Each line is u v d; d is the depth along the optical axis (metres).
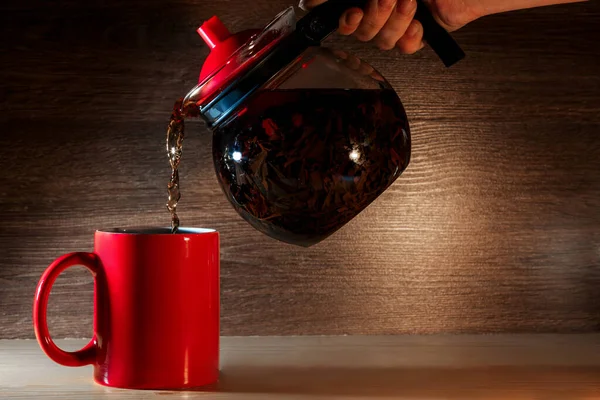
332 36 1.09
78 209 1.09
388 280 1.12
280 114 0.74
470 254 1.12
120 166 1.09
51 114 1.08
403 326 1.12
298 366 0.98
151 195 1.09
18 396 0.86
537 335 1.13
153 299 0.87
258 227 0.81
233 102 0.77
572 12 1.12
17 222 1.08
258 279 1.11
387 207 1.11
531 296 1.13
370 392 0.88
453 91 1.11
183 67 1.08
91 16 1.07
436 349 1.06
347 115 0.73
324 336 1.11
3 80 1.07
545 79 1.12
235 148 0.76
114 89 1.08
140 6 1.08
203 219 1.10
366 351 1.04
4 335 1.09
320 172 0.73
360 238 1.11
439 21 0.95
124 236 0.87
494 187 1.12
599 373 0.96
